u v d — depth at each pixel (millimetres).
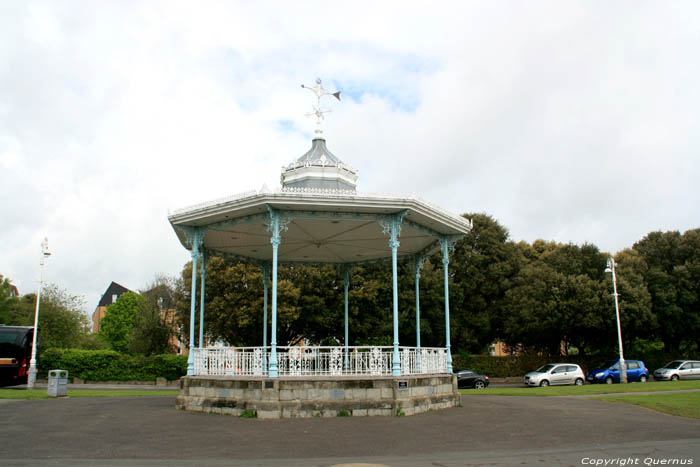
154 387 32438
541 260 50969
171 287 49750
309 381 14656
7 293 47125
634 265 44562
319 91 21344
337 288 37625
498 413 15836
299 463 8992
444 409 16719
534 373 35344
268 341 37562
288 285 33938
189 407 16016
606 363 38000
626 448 10539
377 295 38625
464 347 44406
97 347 60656
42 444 10570
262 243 20812
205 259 21047
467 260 45875
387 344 37156
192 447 10367
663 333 43000
